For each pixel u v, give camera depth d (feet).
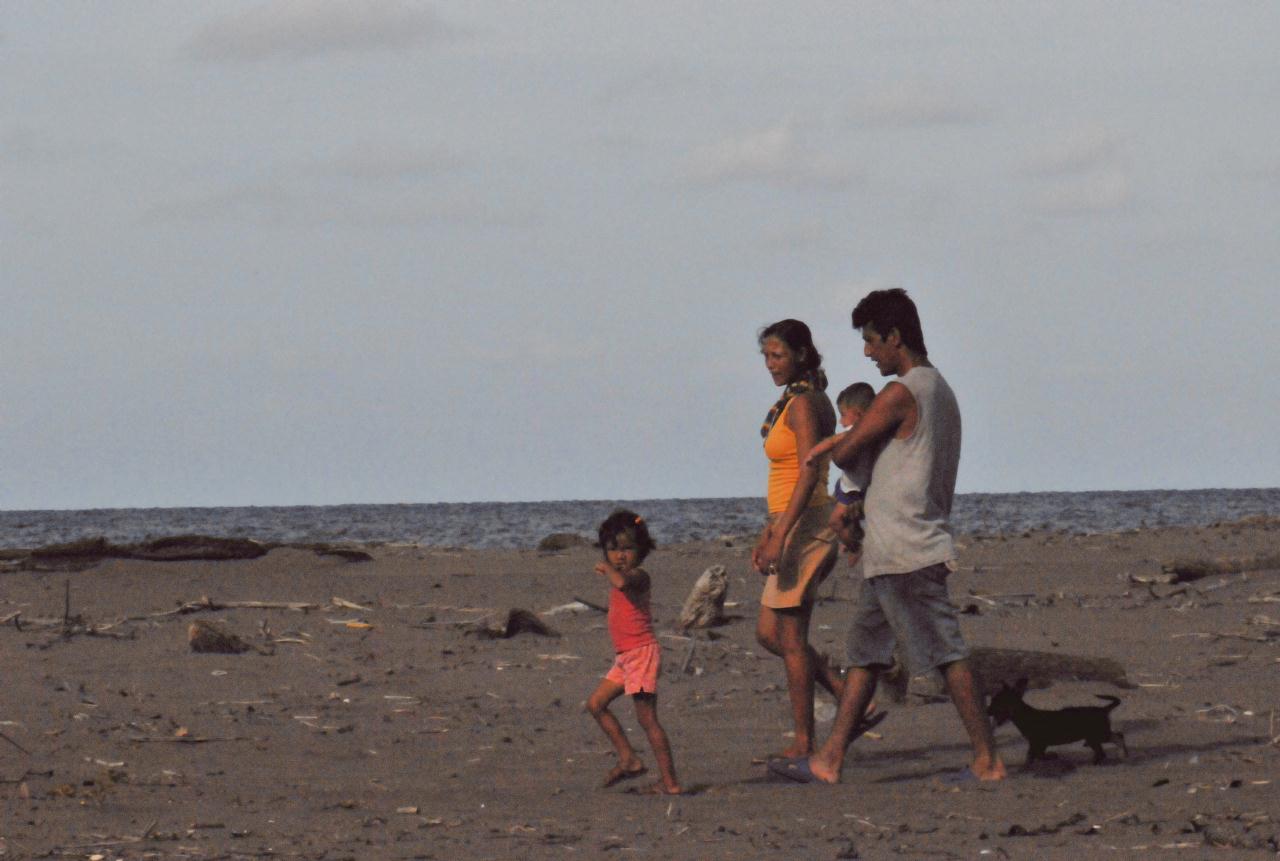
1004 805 56.08
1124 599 145.18
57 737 76.69
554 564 202.69
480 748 75.25
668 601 156.35
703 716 84.99
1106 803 55.72
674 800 60.80
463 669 105.50
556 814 57.82
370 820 56.44
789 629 67.67
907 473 62.18
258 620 136.15
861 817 54.80
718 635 123.44
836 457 63.62
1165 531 249.96
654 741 63.26
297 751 74.28
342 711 87.15
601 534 64.18
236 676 100.94
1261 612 127.13
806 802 58.95
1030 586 161.38
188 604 144.46
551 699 92.12
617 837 52.24
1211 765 63.67
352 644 119.34
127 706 87.40
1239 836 47.80
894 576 61.98
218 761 71.41
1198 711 79.66
